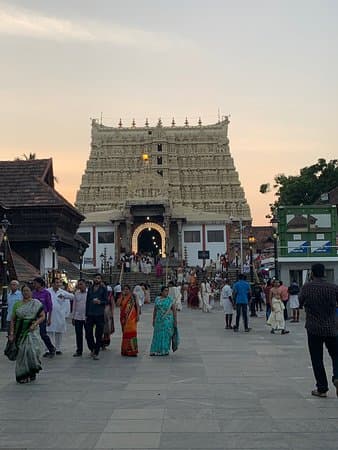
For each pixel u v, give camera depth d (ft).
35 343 42.86
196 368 49.29
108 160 360.48
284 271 117.39
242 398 36.50
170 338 58.59
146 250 321.32
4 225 92.02
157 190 297.12
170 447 26.16
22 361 42.32
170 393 38.40
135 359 55.57
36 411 33.37
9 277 100.07
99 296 56.59
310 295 36.68
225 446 26.23
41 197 126.41
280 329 79.30
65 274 146.61
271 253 199.31
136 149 362.94
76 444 26.73
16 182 130.62
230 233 300.61
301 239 117.39
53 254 116.98
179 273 193.98
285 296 83.97
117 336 80.07
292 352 59.57
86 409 33.81
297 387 40.06
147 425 30.04
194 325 96.32
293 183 295.07
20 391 39.47
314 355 36.91
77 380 43.78
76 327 58.44
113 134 364.79
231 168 359.46
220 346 65.57
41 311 43.42
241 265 228.43
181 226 299.38
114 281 200.44
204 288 133.28
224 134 364.79
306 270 116.78
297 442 26.78
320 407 33.81
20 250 126.82
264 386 40.55
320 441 26.94
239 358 55.31
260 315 116.98
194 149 363.35
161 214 296.10
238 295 83.41
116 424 30.30
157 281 198.29
